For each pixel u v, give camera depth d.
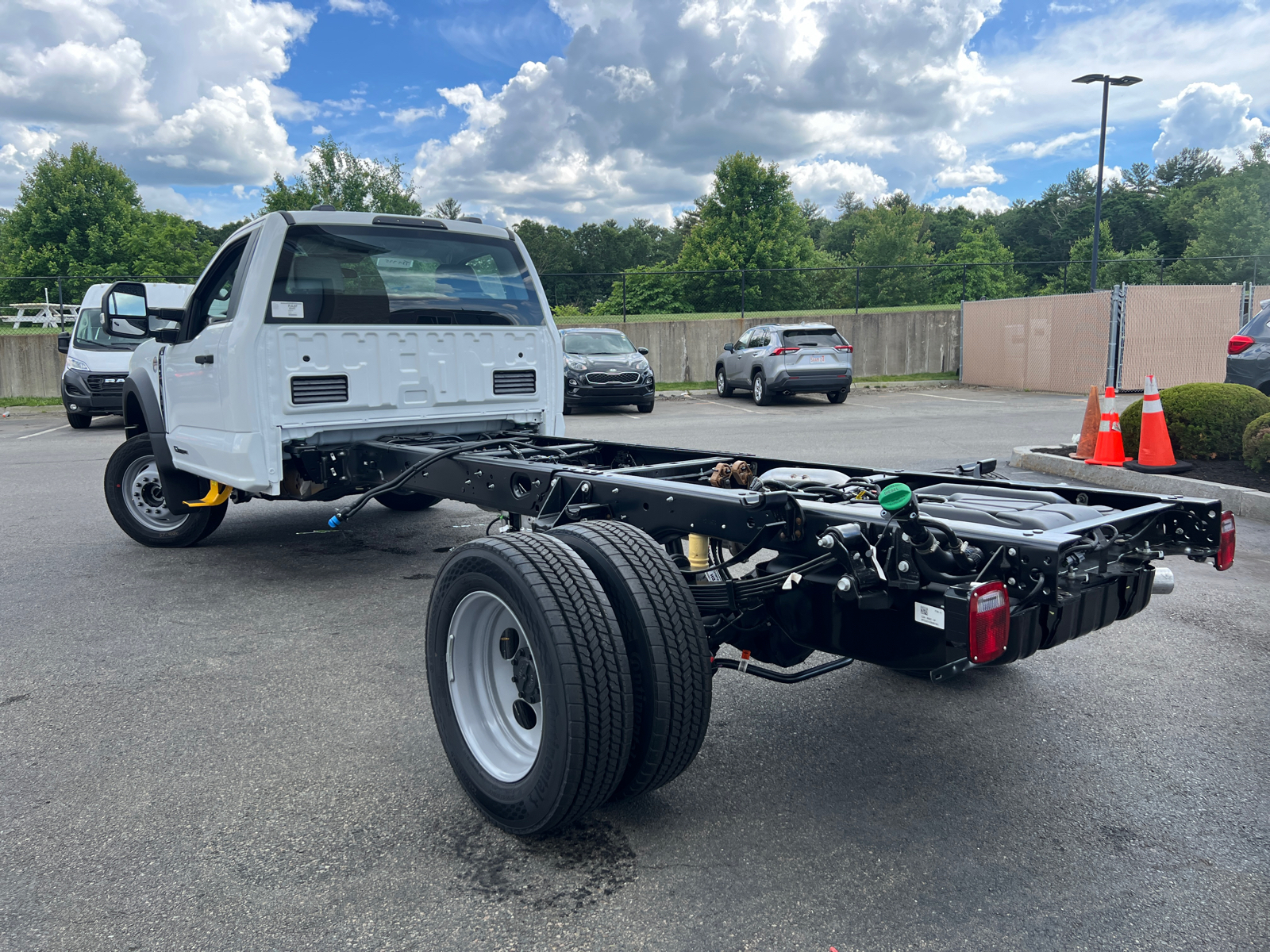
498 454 4.30
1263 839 2.54
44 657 4.14
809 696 3.67
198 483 6.12
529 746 2.71
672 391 21.52
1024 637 2.33
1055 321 20.06
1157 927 2.15
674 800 2.82
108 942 2.12
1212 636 4.33
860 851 2.50
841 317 25.02
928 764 3.04
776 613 2.93
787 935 2.13
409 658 4.12
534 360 5.72
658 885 2.35
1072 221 82.06
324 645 4.30
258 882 2.37
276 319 4.71
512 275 5.66
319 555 6.18
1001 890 2.31
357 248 4.98
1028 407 16.42
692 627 2.54
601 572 2.60
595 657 2.39
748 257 48.59
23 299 24.41
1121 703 3.54
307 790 2.88
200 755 3.13
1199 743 3.17
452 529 7.03
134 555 6.16
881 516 2.49
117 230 47.69
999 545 2.41
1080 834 2.58
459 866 2.45
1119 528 2.76
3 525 7.17
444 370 5.30
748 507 2.78
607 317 27.22
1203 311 18.80
